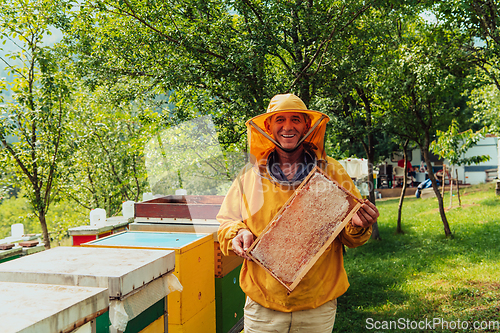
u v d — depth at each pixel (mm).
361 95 9453
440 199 9547
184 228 2611
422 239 9703
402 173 23594
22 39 5805
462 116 17797
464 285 5855
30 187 6711
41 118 6012
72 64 6918
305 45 5812
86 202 9906
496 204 12609
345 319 4953
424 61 7125
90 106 8664
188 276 2189
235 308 2938
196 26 5582
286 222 1528
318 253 1534
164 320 1706
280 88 5578
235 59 5125
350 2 5418
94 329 1146
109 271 1366
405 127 9367
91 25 6941
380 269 7496
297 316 1676
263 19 5582
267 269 1542
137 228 2701
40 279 1356
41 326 913
